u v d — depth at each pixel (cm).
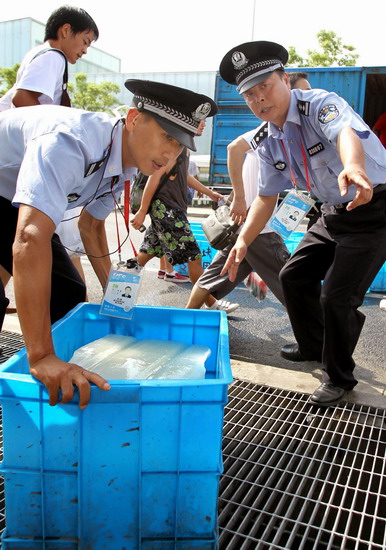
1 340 311
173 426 135
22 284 133
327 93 226
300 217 289
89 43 316
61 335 181
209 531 142
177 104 153
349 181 179
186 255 382
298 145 237
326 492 184
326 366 246
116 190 195
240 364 297
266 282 340
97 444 134
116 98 2928
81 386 125
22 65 306
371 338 374
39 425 134
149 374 165
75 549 140
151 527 141
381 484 184
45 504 138
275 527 166
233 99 938
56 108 179
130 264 200
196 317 202
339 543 162
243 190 329
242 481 185
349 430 226
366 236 234
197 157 1898
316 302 282
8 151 184
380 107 1072
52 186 141
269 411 242
